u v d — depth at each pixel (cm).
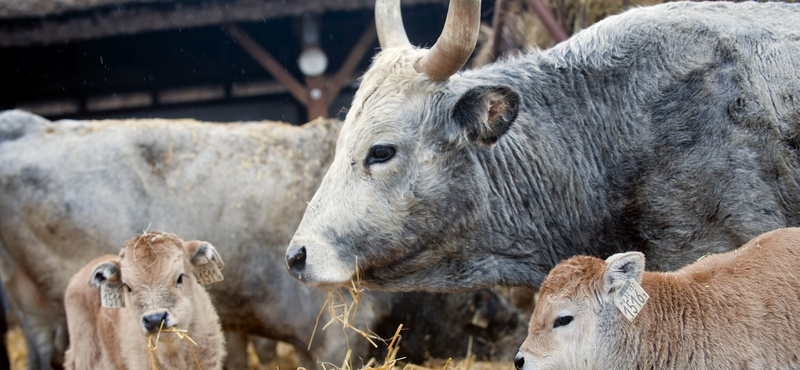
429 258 409
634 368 371
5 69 1273
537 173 417
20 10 1018
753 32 418
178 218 618
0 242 629
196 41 1289
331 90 1134
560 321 374
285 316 622
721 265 374
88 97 1370
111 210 612
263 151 645
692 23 421
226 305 627
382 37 447
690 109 407
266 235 624
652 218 410
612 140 418
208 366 512
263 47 1297
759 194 394
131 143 628
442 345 680
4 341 645
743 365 348
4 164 616
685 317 364
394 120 393
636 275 355
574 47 436
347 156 397
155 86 1370
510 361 689
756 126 399
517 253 423
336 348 604
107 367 525
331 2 1075
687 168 402
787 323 345
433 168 396
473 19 375
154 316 462
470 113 388
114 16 1052
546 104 424
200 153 634
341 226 392
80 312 550
